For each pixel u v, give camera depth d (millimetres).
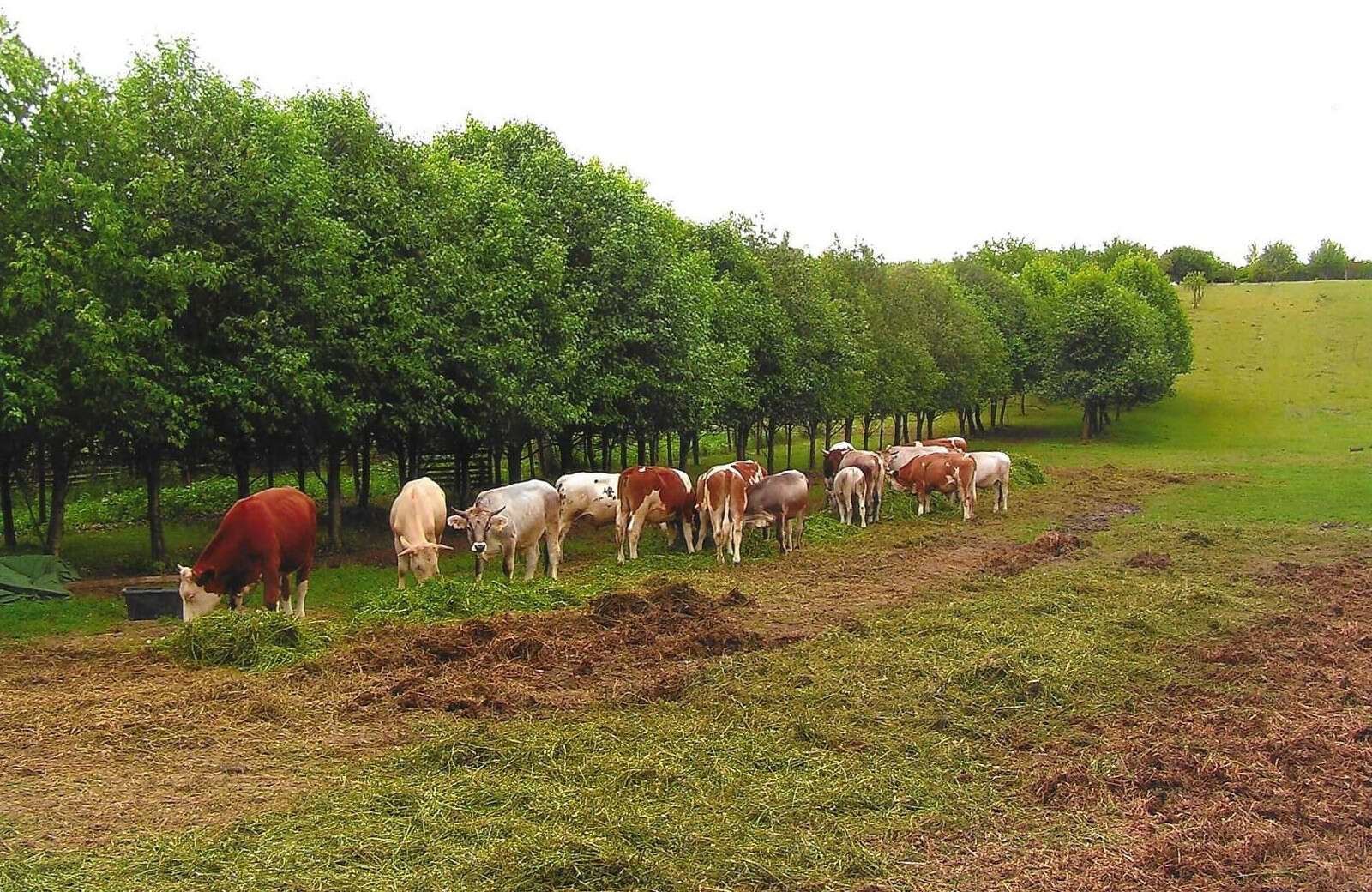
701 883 6602
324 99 21344
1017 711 10219
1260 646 12852
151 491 19297
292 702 10344
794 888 6586
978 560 20016
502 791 7957
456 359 20453
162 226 17000
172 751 8984
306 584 15016
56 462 18375
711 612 14586
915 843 7305
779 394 33125
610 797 7906
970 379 50219
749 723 9703
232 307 18297
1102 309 55062
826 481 28656
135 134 17109
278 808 7723
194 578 13422
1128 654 12211
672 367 25609
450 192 21766
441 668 11539
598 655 12086
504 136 26781
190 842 7078
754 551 20281
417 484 16469
